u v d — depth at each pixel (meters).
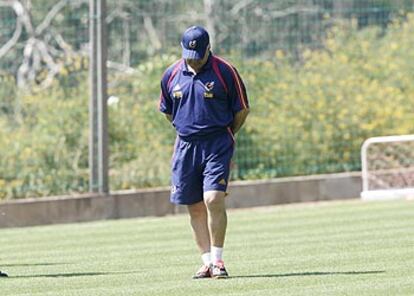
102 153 60.16
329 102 68.44
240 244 44.84
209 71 34.06
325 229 49.53
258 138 66.75
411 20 71.25
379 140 63.78
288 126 67.50
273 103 67.38
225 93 34.09
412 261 37.22
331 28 70.25
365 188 64.44
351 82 69.19
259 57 68.12
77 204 59.38
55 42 81.69
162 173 64.19
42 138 62.59
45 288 33.50
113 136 63.44
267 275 34.66
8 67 75.19
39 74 73.56
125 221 58.34
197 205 35.03
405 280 32.50
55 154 62.34
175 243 46.69
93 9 59.78
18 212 58.22
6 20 77.88
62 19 78.50
